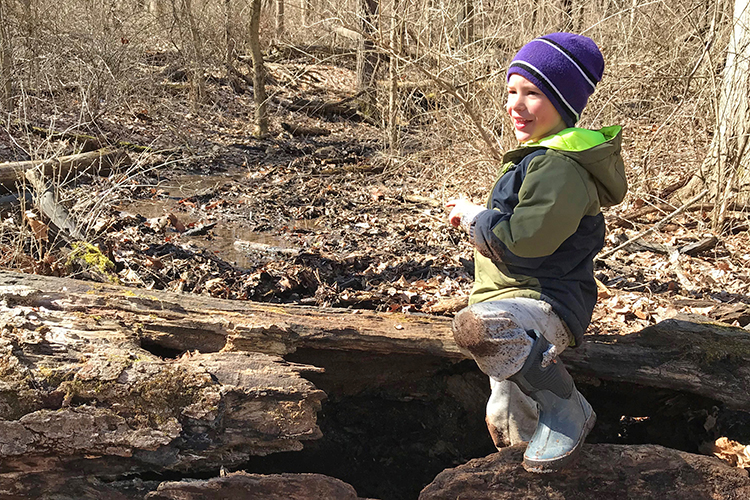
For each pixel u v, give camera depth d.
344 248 5.37
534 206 2.14
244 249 5.23
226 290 4.30
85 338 2.48
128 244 4.94
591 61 2.35
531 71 2.34
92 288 2.78
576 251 2.33
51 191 4.96
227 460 2.39
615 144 2.24
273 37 12.82
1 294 2.58
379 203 6.70
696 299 4.14
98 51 8.47
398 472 3.09
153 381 2.36
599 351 2.95
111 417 2.29
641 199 6.31
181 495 2.27
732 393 2.81
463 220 2.32
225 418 2.38
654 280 4.81
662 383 2.88
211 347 2.72
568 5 6.71
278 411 2.42
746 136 5.67
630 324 3.97
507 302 2.27
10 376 2.29
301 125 9.90
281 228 5.86
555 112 2.37
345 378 3.10
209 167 7.75
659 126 6.27
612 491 2.37
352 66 12.84
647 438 3.10
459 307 3.95
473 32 6.52
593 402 3.14
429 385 3.16
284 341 2.78
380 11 6.68
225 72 11.66
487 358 2.19
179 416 2.35
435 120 7.34
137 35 10.24
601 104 6.38
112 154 6.64
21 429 2.23
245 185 7.16
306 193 6.94
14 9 8.42
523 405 2.50
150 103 9.09
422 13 6.69
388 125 8.93
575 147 2.18
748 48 5.68
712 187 5.98
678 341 2.96
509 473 2.37
